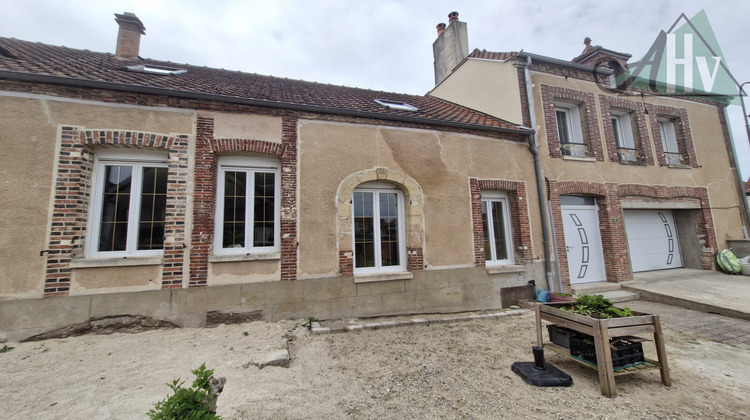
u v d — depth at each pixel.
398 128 6.34
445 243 6.41
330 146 5.80
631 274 8.17
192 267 4.83
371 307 5.73
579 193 8.07
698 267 9.42
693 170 9.70
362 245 6.07
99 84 4.60
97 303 4.45
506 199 7.43
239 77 8.04
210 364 3.67
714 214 9.69
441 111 8.35
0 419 2.64
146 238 4.91
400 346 4.52
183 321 4.73
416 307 6.03
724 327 5.48
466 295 6.42
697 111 10.23
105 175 4.87
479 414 2.88
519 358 4.13
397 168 6.21
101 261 4.48
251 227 5.40
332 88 8.85
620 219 8.36
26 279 4.21
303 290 5.32
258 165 5.55
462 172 6.77
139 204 4.93
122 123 4.76
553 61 8.23
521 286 6.95
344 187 5.77
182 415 2.11
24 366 3.52
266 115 5.49
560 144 8.32
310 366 3.82
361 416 2.84
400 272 6.02
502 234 7.31
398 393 3.24
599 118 8.69
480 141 7.04
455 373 3.70
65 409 2.79
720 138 10.43
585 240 8.18
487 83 9.05
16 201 4.25
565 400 3.12
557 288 7.23
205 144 5.10
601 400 3.12
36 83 4.47
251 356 3.90
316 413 2.86
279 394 3.15
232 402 2.94
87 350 3.95
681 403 3.11
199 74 7.30
